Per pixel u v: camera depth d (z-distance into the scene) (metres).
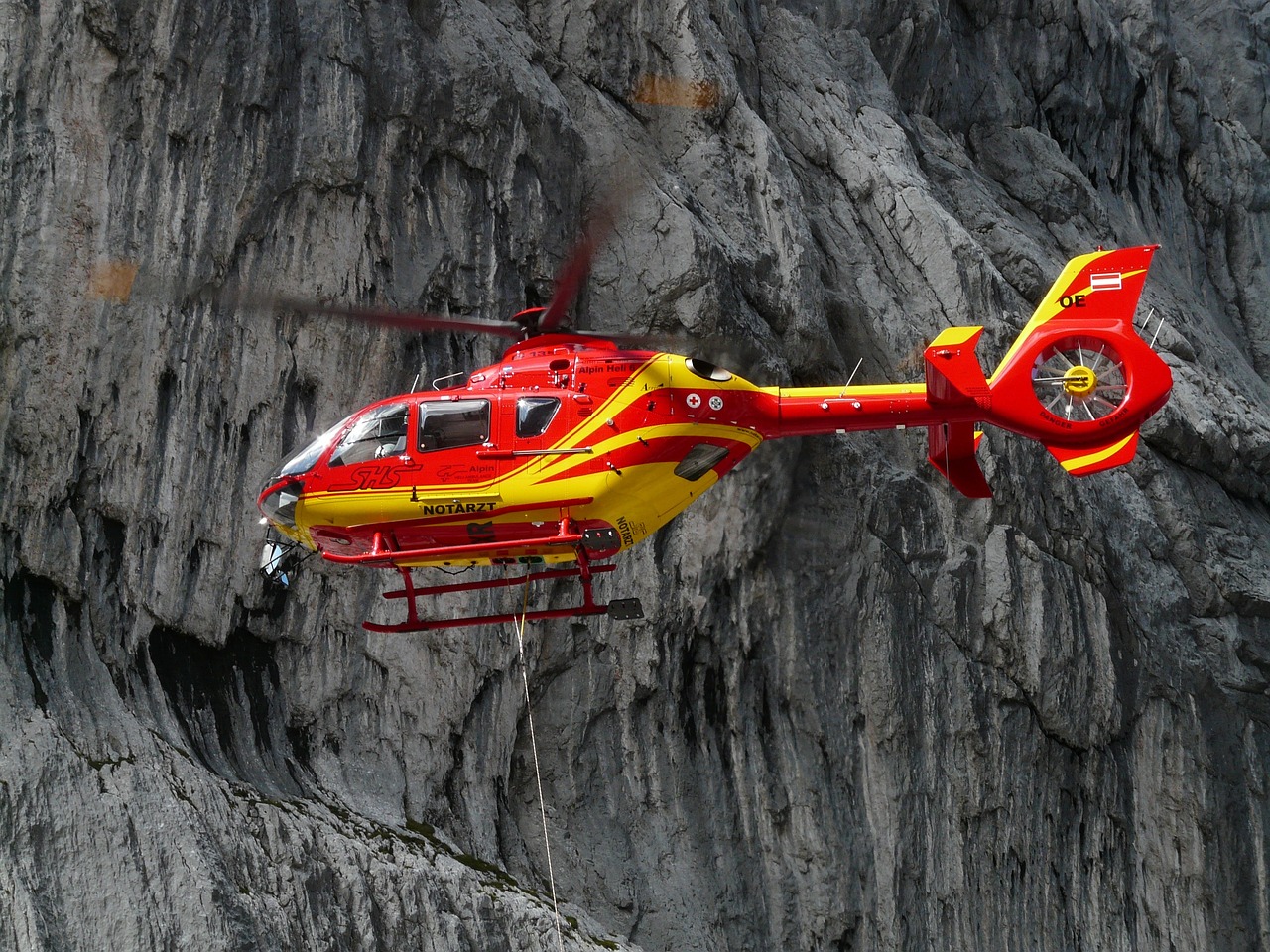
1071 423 29.81
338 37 41.47
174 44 38.47
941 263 53.12
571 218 45.72
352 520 28.80
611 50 49.41
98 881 30.98
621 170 46.25
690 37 49.94
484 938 37.69
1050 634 49.03
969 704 47.53
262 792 36.50
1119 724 50.03
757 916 43.84
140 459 36.72
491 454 28.25
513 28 47.81
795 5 60.66
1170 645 51.94
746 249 47.66
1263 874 50.41
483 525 28.70
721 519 44.84
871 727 46.16
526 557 29.66
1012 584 48.75
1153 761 50.72
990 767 47.47
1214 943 49.34
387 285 41.47
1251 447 58.62
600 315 44.72
